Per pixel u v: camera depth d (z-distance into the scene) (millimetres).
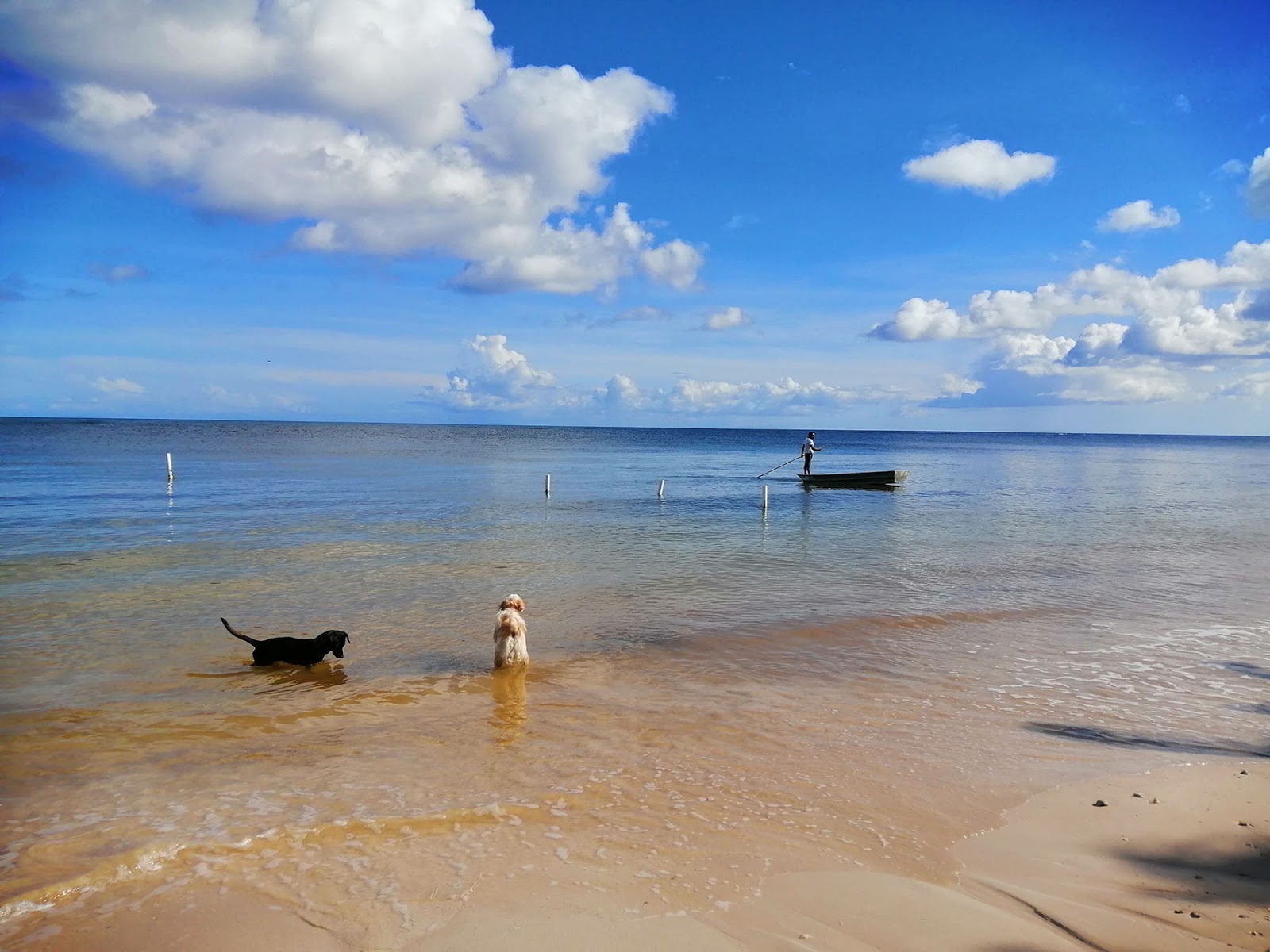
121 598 14430
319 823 6074
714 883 5289
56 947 4461
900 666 10875
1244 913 4992
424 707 9023
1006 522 29250
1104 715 8961
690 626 12992
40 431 130250
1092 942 4652
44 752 7574
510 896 5066
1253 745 8094
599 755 7613
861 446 164500
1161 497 42781
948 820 6332
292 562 18234
